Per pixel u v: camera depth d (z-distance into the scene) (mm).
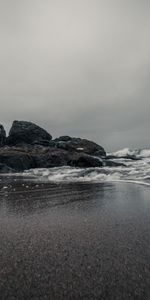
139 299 3383
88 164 35531
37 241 5555
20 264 4418
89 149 45406
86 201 10500
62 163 38812
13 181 20938
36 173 30656
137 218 7344
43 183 18578
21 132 48594
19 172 33562
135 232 6020
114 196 11555
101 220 7262
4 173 32500
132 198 10820
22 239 5703
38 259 4605
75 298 3420
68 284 3752
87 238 5691
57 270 4176
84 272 4090
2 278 3957
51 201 10664
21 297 3459
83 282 3797
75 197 11602
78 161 36281
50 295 3492
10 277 3982
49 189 14727
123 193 12336
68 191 13641
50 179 22578
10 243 5449
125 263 4363
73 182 18781
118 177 21094
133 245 5168
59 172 28969
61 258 4629
